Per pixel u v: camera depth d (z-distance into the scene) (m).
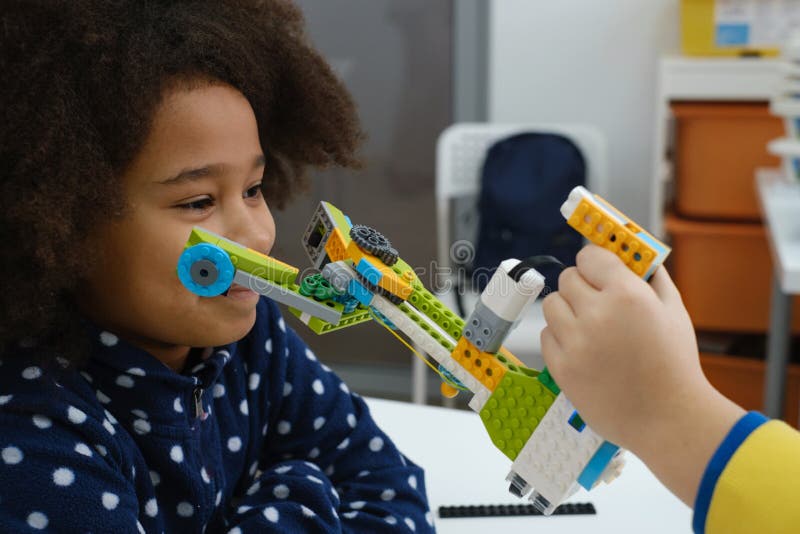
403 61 2.24
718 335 2.09
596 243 0.49
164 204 0.58
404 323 0.54
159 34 0.58
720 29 1.94
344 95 0.80
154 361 0.63
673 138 2.17
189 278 0.53
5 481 0.55
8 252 0.57
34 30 0.56
